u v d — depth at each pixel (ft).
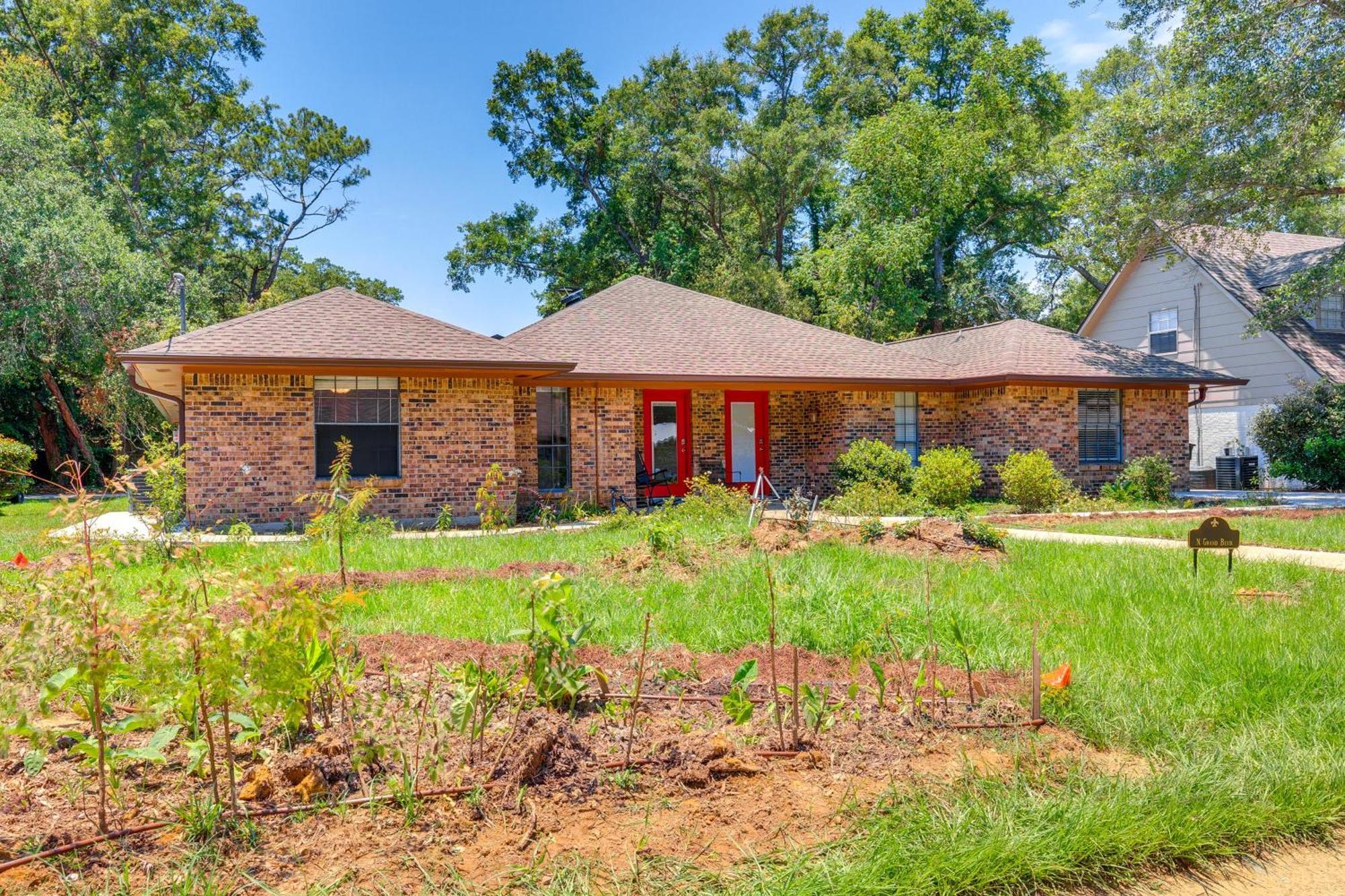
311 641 11.68
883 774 11.66
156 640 9.34
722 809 10.53
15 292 82.43
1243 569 26.96
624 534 36.29
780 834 9.95
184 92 126.93
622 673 16.10
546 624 12.52
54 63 115.75
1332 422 68.44
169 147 119.96
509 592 23.29
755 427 66.39
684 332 63.93
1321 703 14.60
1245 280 82.17
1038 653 14.99
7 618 11.98
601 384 55.01
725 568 25.88
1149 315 89.51
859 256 111.45
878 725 13.26
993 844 9.40
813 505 39.68
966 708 14.21
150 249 113.60
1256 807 10.73
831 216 143.64
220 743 11.80
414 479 48.06
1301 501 59.31
